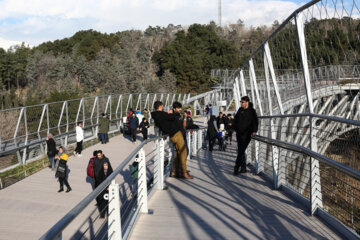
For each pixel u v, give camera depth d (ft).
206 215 15.12
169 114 22.93
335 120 11.85
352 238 11.16
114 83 268.41
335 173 13.53
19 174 40.34
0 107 225.97
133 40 442.09
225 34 396.78
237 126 24.03
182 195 19.12
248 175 25.41
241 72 35.32
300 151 15.53
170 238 12.37
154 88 257.96
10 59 358.23
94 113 66.28
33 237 23.27
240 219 14.39
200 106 144.66
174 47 295.28
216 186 21.42
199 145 46.75
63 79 313.94
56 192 33.09
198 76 262.06
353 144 11.70
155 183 20.35
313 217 14.16
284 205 16.29
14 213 27.53
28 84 356.18
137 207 14.99
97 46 393.70
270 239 12.00
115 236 10.65
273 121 24.73
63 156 33.01
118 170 10.69
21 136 44.83
